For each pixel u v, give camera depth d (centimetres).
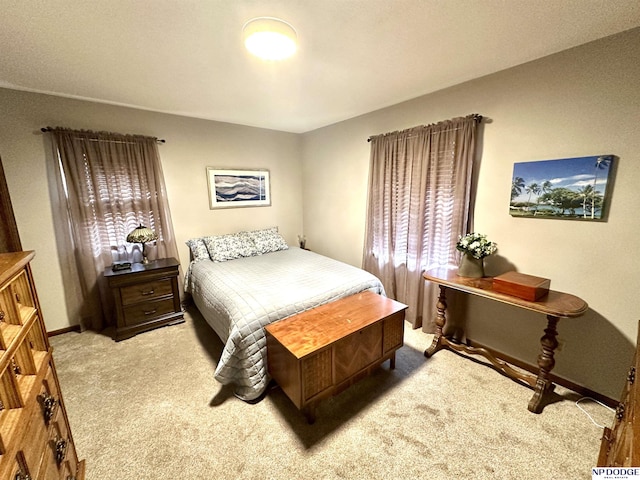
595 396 186
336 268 289
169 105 286
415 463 142
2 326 89
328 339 168
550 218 196
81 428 163
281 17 142
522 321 219
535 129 197
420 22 148
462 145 232
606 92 166
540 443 153
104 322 292
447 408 179
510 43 171
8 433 76
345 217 375
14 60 184
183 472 138
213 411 177
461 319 257
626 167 164
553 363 180
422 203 266
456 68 205
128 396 189
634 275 168
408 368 221
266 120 353
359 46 172
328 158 387
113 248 291
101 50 173
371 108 304
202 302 263
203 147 345
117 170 284
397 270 305
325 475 136
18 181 247
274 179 414
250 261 319
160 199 312
